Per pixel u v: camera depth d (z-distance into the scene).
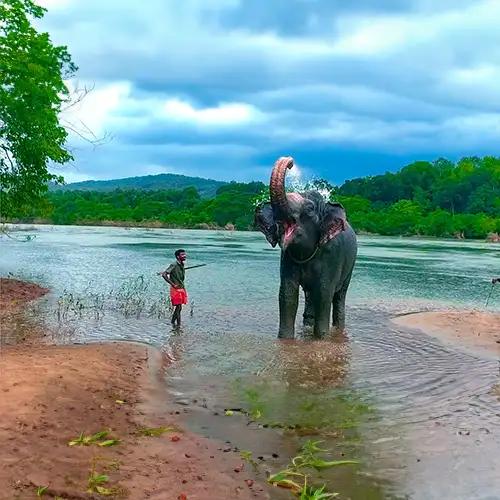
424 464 5.95
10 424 6.12
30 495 4.84
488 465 5.92
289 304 11.45
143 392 7.98
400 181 125.69
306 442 6.50
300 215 10.78
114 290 17.88
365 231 95.50
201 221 105.00
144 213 113.62
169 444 6.27
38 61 17.78
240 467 5.82
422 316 14.31
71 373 8.15
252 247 44.31
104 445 6.03
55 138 18.77
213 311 14.59
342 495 5.32
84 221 110.12
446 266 31.30
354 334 12.24
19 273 22.31
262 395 8.04
